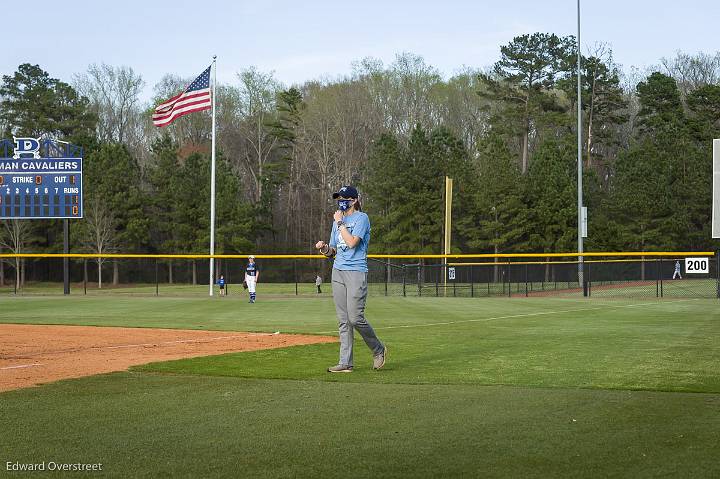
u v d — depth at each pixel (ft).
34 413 18.43
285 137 209.05
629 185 161.99
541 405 18.97
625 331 41.57
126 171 179.73
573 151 181.98
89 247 172.04
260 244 208.33
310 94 247.29
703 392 20.85
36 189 107.34
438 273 108.99
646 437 15.43
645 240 163.22
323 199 206.59
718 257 87.76
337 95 227.61
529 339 37.52
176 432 16.22
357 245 25.70
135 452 14.57
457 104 239.91
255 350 33.94
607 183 221.87
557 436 15.57
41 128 208.64
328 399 20.11
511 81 205.36
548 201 158.51
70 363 29.09
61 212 107.76
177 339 40.29
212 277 108.99
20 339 40.65
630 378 23.58
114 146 182.91
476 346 34.24
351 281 25.55
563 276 156.46
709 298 87.56
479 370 25.94
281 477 12.91
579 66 116.67
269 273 189.26
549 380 23.39
